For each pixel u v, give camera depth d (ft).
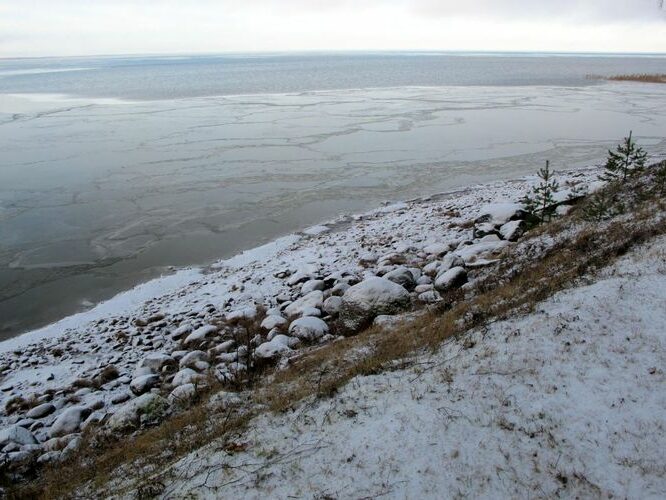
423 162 122.11
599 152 127.13
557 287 31.71
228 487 19.90
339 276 58.34
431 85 334.24
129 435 32.42
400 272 50.70
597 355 23.48
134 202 97.71
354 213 91.09
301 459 20.59
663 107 203.72
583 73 474.49
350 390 25.08
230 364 41.24
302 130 161.58
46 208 94.79
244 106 223.10
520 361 24.02
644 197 51.21
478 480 18.04
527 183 97.91
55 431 37.04
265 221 88.43
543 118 178.81
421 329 33.99
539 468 18.19
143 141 147.95
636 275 29.48
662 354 22.80
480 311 32.22
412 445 19.97
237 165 121.49
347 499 18.06
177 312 57.77
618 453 18.33
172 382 40.73
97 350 51.75
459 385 23.18
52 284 68.33
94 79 480.23
